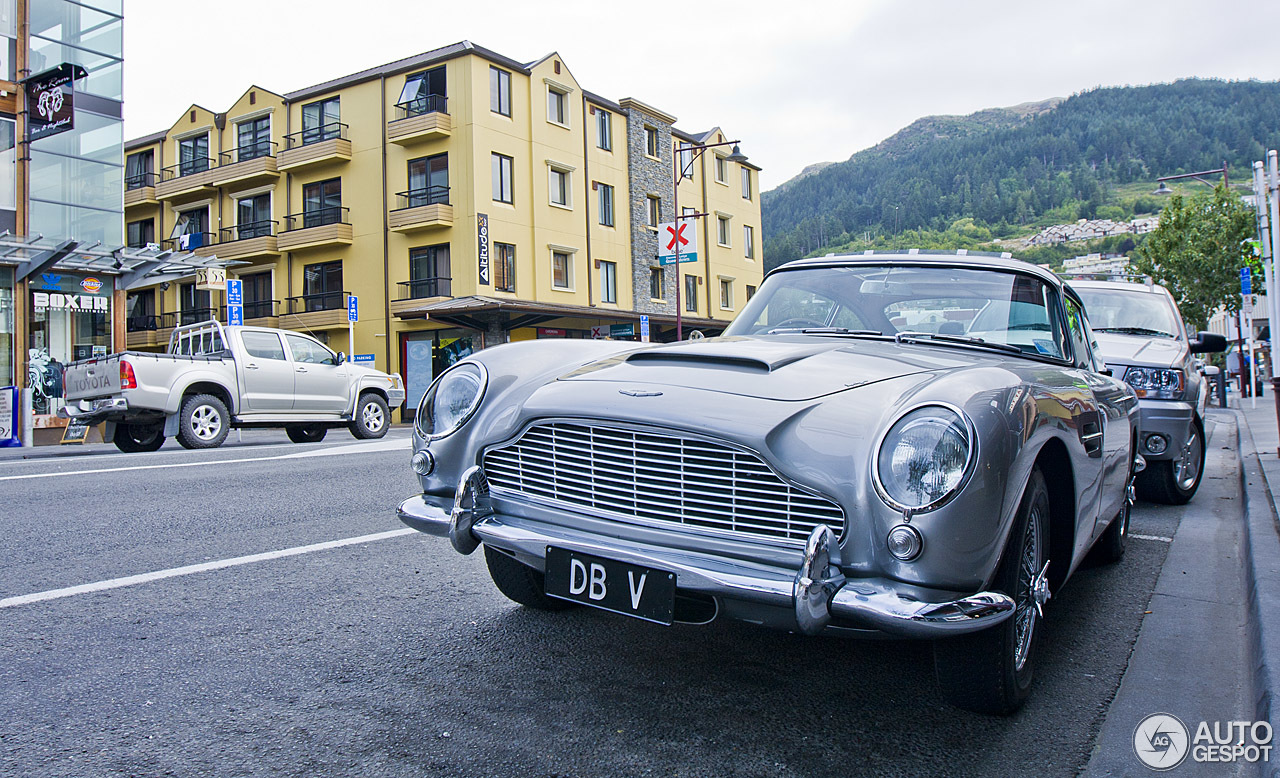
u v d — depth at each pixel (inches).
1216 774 85.7
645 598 90.9
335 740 91.7
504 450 109.0
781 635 127.0
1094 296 289.9
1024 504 91.1
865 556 83.4
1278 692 95.3
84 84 724.7
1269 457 310.7
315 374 496.7
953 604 80.5
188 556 173.6
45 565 165.9
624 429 95.3
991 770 86.5
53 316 698.2
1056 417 100.3
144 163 1423.5
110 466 328.8
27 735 92.4
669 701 102.6
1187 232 1405.0
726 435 87.6
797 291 145.7
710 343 120.6
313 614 135.6
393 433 597.9
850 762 87.7
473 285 1061.8
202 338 481.4
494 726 95.3
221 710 99.3
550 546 99.1
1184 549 192.2
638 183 1346.0
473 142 1064.8
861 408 89.2
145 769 84.9
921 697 104.7
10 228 676.1
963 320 130.0
